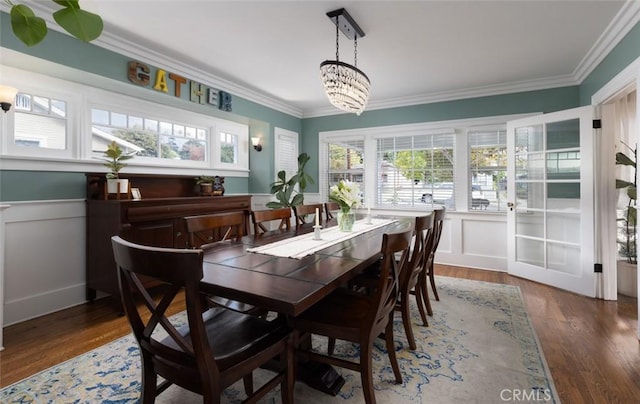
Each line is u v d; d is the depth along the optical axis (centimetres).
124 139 321
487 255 403
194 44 278
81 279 282
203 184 371
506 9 223
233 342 131
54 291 265
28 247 250
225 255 176
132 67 280
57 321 246
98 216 272
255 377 180
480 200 412
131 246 108
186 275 99
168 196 355
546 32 255
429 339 218
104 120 304
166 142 363
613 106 290
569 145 315
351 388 168
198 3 217
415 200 446
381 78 361
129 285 124
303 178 461
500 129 394
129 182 300
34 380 172
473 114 404
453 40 269
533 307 273
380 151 468
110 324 242
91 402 155
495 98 391
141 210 267
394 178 459
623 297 297
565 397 157
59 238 268
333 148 506
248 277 137
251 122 446
